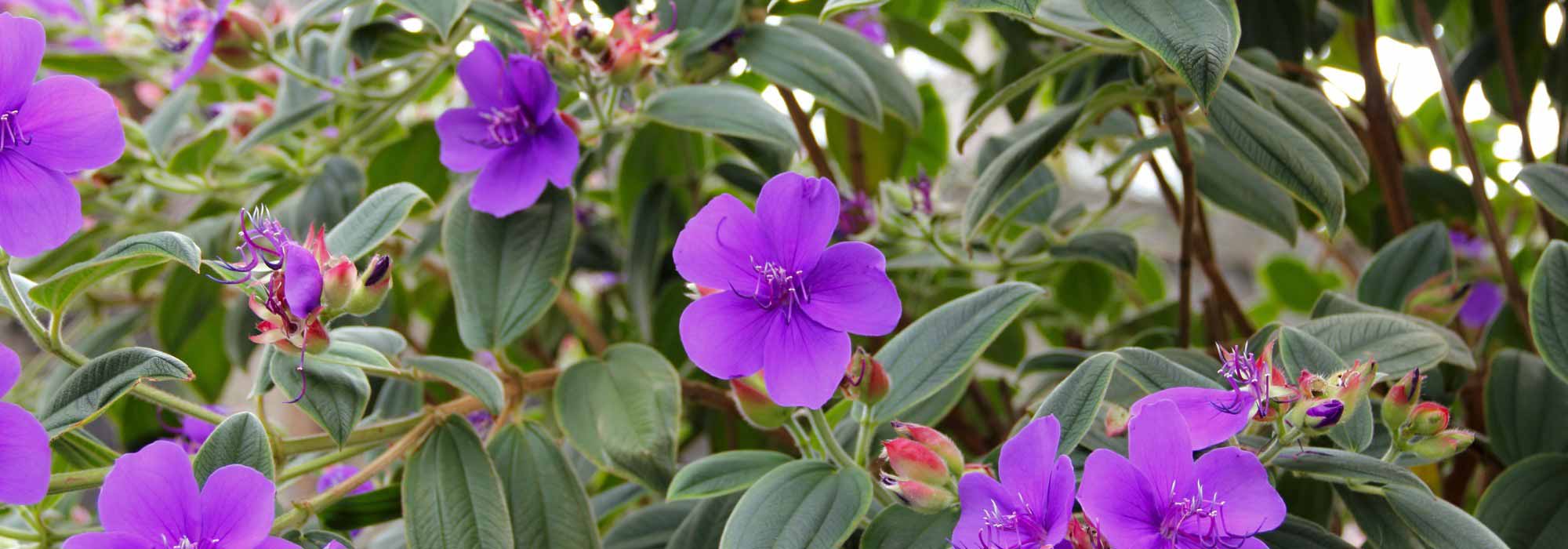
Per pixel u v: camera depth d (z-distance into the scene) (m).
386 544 0.91
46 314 1.19
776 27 0.98
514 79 0.87
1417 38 1.16
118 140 0.67
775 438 1.12
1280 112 0.88
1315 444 0.81
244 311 1.08
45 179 0.66
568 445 1.04
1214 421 0.68
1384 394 0.90
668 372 0.86
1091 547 0.65
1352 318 0.82
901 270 1.27
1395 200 1.09
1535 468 0.80
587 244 1.35
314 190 1.03
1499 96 1.20
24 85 0.66
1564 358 0.76
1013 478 0.65
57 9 1.31
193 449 0.94
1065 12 0.88
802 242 0.67
